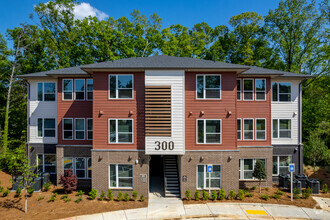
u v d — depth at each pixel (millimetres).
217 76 13883
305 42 26641
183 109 13453
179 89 13461
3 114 28547
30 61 28500
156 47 33594
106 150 13750
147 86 13508
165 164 16797
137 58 16562
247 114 16047
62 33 29984
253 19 31094
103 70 13688
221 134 13766
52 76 16297
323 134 22656
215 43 33969
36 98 17156
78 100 16312
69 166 16172
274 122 17156
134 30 32125
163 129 13453
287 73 17547
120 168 13875
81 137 16281
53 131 17062
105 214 11414
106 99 13898
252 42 31156
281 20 26906
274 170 17094
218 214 11375
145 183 13656
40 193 14445
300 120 17109
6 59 27875
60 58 30062
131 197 13734
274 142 17094
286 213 11492
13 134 28672
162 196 14008
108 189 13781
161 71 13516
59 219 10859
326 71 25969
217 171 13797
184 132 13469
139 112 13797
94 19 30000
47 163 17094
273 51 29766
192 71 13797
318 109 26234
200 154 13688
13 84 28109
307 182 15266
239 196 13211
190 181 13648
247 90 16125
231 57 33938
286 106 17172
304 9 25594
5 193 13898
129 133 13836
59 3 29469
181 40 33188
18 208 12094
